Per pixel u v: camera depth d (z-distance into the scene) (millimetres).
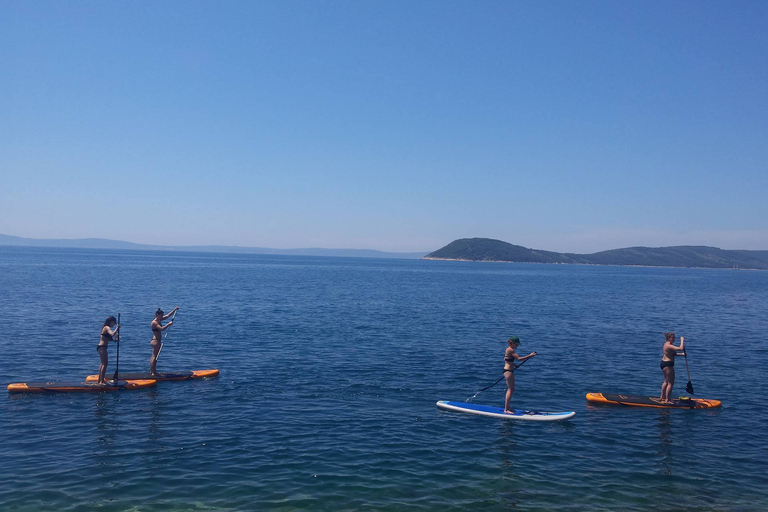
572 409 16516
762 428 14875
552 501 10203
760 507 10125
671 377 17141
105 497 9812
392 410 15844
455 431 14109
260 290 63250
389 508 9727
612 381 20531
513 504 10023
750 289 97000
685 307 55250
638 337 32344
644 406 16828
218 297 52281
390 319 38188
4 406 15234
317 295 58188
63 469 11000
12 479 10453
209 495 10008
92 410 15062
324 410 15594
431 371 21312
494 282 104188
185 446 12453
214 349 24906
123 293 54219
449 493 10422
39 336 26875
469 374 20984
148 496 9906
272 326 32750
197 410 15297
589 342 29984
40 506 9406
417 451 12570
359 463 11742
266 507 9617
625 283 115375
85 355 22859
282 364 21797
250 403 16094
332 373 20391
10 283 62469
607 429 14602
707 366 23812
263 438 13109
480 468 11688
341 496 10125
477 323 37312
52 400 15977
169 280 79250
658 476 11484
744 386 19969
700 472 11742
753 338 32844
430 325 35406
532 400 17531
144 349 24688
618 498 10398
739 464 12234
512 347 15953
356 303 50156
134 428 13633
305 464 11578
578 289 86125
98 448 12211
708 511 9938
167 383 18375
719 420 15578
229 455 11969
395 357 23875
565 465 11992
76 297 48125
